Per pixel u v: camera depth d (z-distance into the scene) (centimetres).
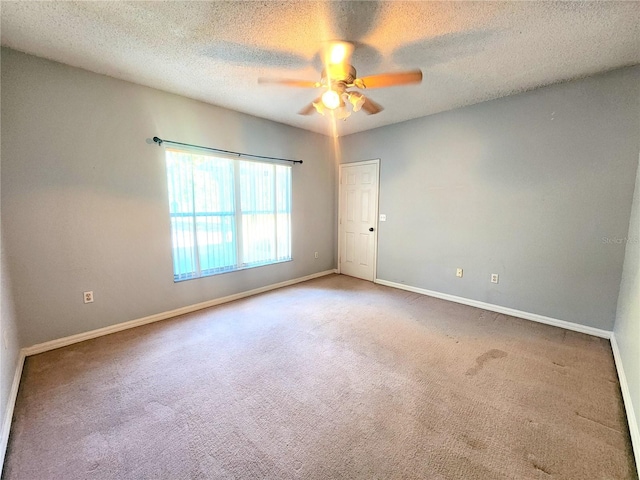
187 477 131
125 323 281
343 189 480
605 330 264
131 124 271
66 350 239
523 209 301
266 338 263
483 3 160
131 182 275
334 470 135
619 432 156
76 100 241
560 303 287
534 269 299
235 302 358
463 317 311
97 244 260
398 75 202
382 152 420
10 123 214
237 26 184
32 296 230
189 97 306
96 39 199
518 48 209
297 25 182
